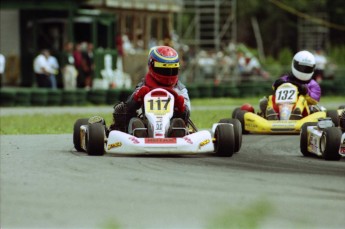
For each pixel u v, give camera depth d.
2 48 100.94
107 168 34.50
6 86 100.62
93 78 97.31
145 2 109.75
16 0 94.75
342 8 155.88
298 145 46.53
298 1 157.50
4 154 40.09
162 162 36.50
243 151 42.75
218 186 30.22
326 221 25.05
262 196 28.23
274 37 170.50
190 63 114.19
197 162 36.75
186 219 25.00
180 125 38.34
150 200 27.59
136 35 109.88
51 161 36.88
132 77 106.88
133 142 37.25
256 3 168.25
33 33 99.25
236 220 23.72
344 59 138.88
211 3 118.69
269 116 52.00
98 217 25.27
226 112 71.56
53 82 91.19
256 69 116.06
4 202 27.28
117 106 40.22
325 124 38.75
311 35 154.75
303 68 52.25
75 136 41.06
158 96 39.19
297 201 27.72
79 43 97.56
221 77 114.19
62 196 28.23
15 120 65.06
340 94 105.44
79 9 99.69
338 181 31.78
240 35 173.00
